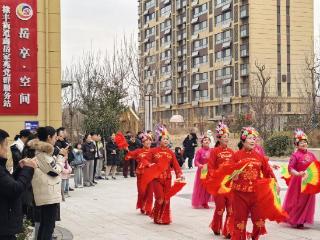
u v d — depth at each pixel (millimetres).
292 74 59844
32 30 17000
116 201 14000
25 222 7355
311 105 36875
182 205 13203
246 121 38750
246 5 58625
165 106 79125
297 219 10023
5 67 16688
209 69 66812
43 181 7133
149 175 10492
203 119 61969
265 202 7770
